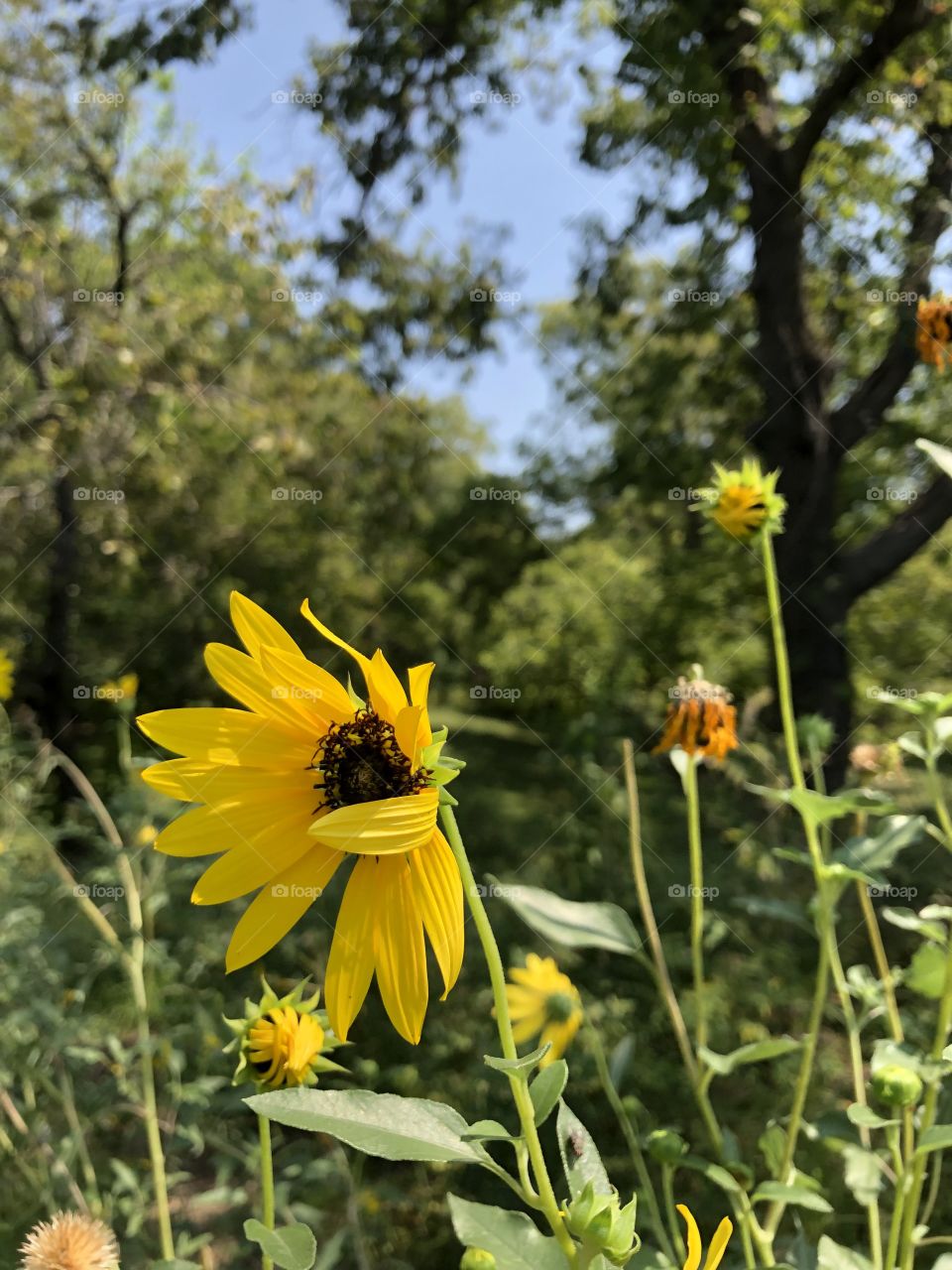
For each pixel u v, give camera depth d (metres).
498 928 4.34
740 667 8.00
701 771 5.88
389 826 0.94
